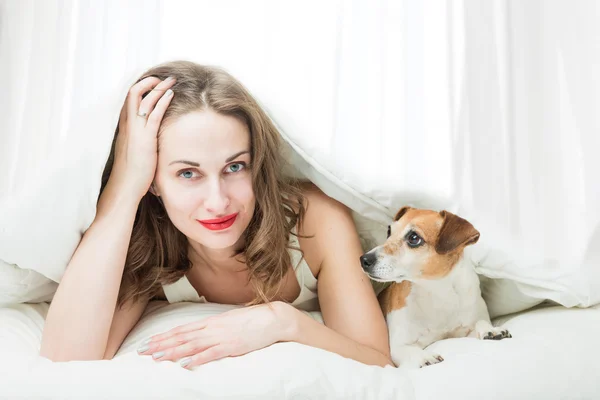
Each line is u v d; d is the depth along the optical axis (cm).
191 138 123
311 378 103
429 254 129
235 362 108
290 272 146
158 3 201
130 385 101
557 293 138
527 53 183
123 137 134
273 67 204
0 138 195
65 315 126
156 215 142
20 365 106
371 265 131
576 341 117
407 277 130
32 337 133
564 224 152
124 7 199
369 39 208
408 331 136
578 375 109
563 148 173
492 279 149
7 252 132
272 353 110
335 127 201
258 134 130
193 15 202
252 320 119
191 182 127
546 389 107
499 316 154
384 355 131
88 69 198
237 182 129
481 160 181
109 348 133
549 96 178
